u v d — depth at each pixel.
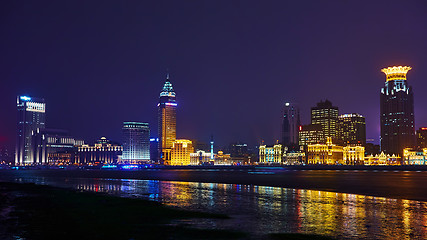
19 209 61.44
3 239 39.41
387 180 159.75
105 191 103.12
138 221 50.19
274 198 81.88
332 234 43.34
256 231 44.38
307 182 145.50
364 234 43.44
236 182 149.88
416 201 75.19
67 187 120.88
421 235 43.12
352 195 88.38
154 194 93.31
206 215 55.62
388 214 57.53
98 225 47.25
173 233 42.91
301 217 54.41
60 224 47.62
